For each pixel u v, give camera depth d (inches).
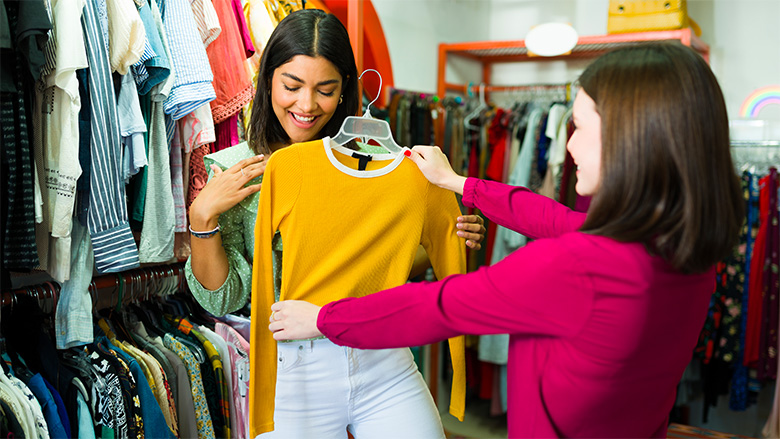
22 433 52.1
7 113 52.1
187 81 64.0
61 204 55.1
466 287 35.1
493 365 130.5
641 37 111.5
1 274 54.3
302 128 53.2
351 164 54.0
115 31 57.9
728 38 128.0
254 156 53.7
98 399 59.7
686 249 30.5
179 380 67.0
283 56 50.5
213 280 50.7
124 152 61.5
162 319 75.2
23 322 62.4
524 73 148.9
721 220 30.9
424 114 117.0
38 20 49.3
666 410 38.1
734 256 111.4
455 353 56.7
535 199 49.2
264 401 50.5
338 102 56.3
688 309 34.3
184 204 69.5
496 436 124.9
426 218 54.4
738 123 126.0
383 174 51.9
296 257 50.3
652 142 30.9
